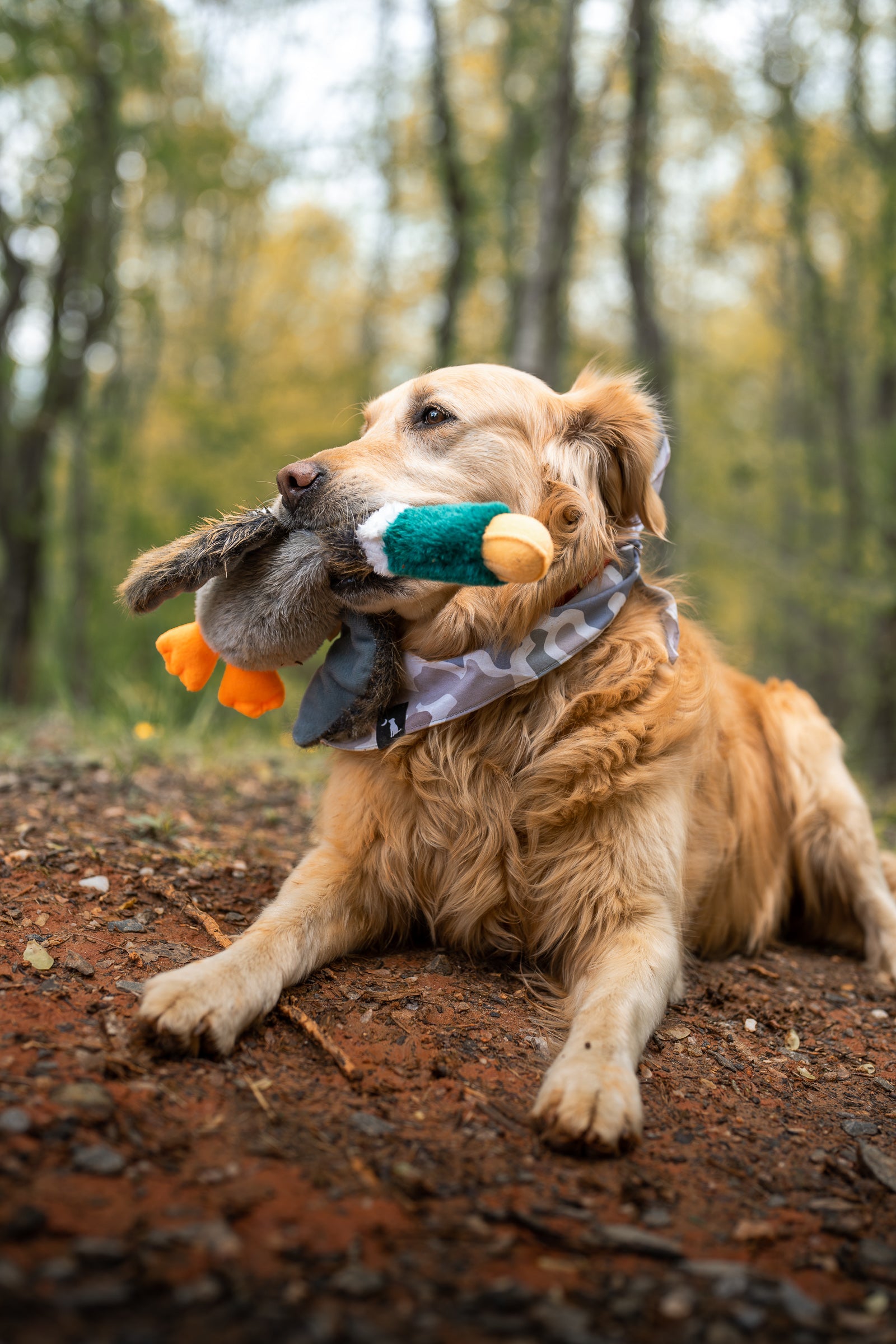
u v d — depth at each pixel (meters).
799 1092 2.51
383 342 21.41
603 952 2.74
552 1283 1.53
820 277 15.72
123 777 4.64
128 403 17.61
